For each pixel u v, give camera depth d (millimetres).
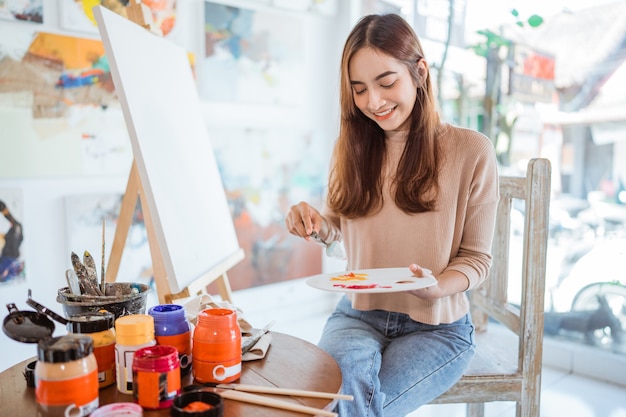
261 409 777
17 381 884
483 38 2475
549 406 1948
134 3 1486
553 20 2244
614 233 2123
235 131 2570
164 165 1292
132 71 1258
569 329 2297
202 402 746
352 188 1328
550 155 2307
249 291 2717
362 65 1178
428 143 1255
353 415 1027
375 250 1317
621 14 2049
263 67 2643
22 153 1937
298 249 2918
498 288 1515
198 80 2410
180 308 927
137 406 710
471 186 1258
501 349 1469
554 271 2328
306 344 1049
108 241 2197
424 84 1255
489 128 2508
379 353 1167
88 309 914
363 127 1325
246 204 2648
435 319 1232
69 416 701
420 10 2672
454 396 1274
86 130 2096
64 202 2082
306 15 2826
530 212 1269
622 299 2113
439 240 1252
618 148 2090
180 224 1286
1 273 1925
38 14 1928
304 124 2896
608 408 1933
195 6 2379
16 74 1900
